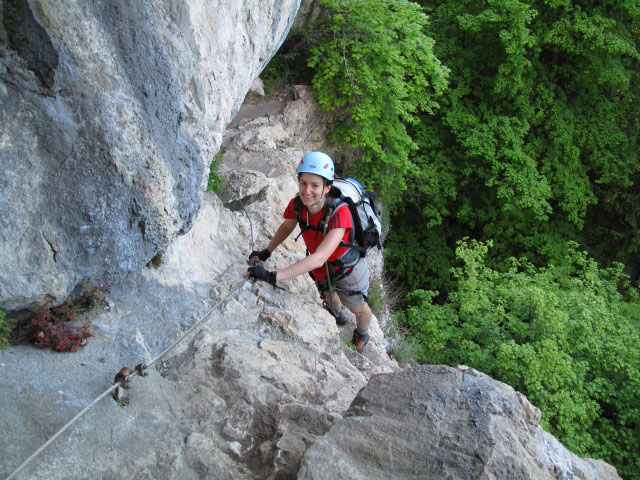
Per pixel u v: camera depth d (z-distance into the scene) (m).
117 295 3.25
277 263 4.72
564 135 12.98
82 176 2.62
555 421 8.31
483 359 8.89
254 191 5.88
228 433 2.60
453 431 2.09
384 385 2.41
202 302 3.63
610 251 15.60
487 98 13.19
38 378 2.51
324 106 10.12
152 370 2.84
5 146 2.34
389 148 11.05
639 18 12.44
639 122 13.99
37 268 2.57
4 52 2.26
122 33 2.67
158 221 3.11
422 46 10.02
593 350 8.95
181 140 3.23
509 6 11.00
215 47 3.64
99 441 2.32
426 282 14.36
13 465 2.08
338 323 4.55
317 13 10.37
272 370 3.07
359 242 3.46
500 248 14.27
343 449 2.10
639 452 8.67
